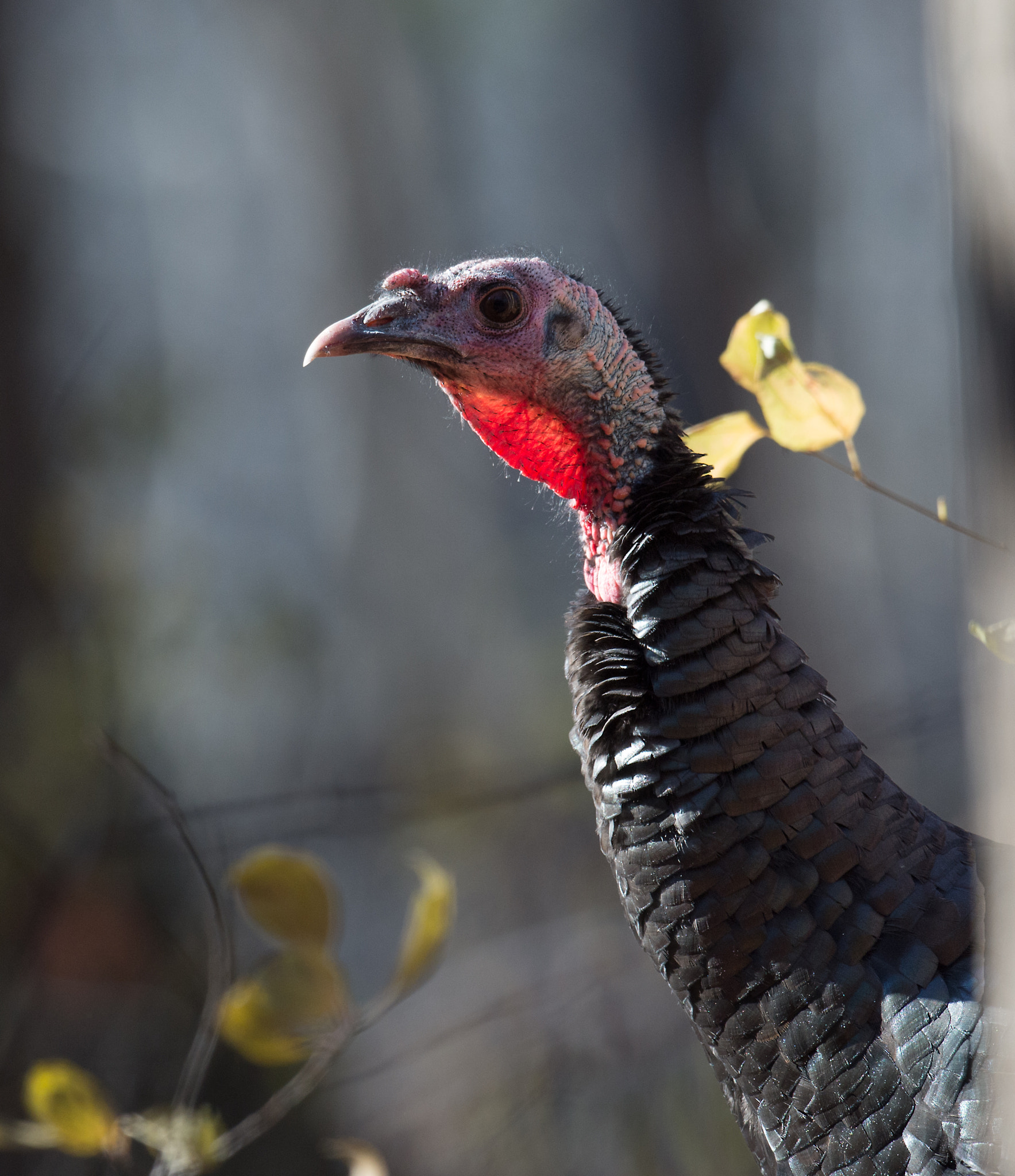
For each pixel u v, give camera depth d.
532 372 4.62
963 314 3.26
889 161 24.88
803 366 4.43
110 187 26.56
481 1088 10.31
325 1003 5.43
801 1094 4.03
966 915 3.99
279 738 15.23
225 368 25.81
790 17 19.09
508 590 21.66
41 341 11.62
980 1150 3.68
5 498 10.72
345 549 23.84
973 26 3.17
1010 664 3.17
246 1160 8.66
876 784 4.19
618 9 17.70
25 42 12.80
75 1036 8.79
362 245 24.98
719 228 16.23
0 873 9.09
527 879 12.48
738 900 4.07
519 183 26.12
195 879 9.38
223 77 26.73
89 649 10.70
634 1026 10.23
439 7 23.86
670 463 4.57
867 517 21.55
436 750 15.45
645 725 4.21
